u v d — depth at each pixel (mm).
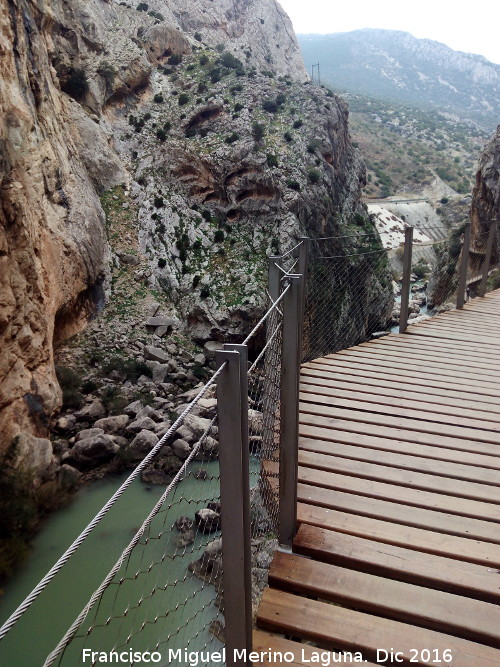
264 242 19797
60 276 13555
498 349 6102
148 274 18375
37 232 11820
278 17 61688
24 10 14367
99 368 14266
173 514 6848
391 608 2316
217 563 3604
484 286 9094
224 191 20578
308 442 3801
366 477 3359
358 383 4969
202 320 17516
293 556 2654
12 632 5652
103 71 22734
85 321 15922
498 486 3264
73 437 10820
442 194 73812
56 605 6102
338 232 22844
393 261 39562
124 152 22125
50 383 10875
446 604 2340
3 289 9094
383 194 72250
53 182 14883
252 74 28328
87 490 9172
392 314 23438
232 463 1611
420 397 4629
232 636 1825
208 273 18734
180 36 30297
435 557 2619
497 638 2168
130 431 11133
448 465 3490
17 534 7555
